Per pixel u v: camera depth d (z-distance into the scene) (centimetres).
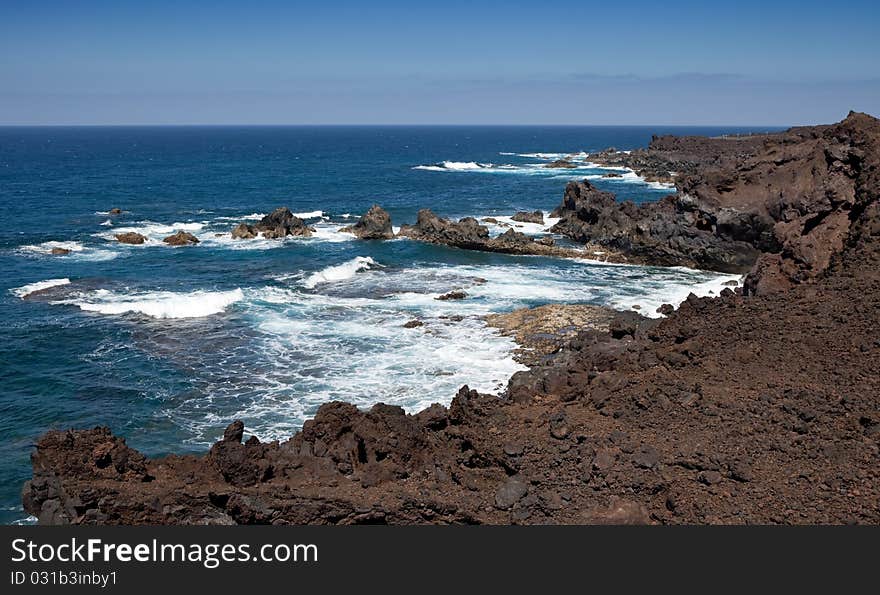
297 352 3438
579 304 4362
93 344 3559
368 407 2797
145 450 2523
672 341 2845
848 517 1499
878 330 2498
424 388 2980
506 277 5194
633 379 2364
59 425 2714
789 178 5138
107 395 2966
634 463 1777
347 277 5138
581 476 1741
